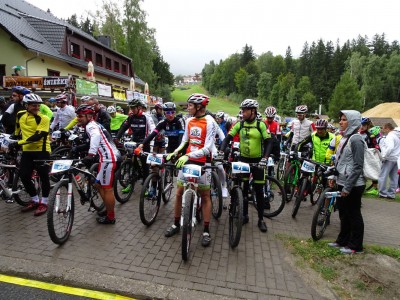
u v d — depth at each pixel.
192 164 3.42
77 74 20.52
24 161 4.16
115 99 17.97
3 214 4.20
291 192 5.60
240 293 2.71
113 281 2.75
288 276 3.04
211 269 3.07
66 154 5.74
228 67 114.19
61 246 3.35
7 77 13.19
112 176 3.89
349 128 3.52
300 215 4.95
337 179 3.70
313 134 5.36
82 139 5.50
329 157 4.77
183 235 3.03
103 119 5.67
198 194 3.77
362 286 2.93
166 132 4.97
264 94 91.25
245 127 4.17
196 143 3.68
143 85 33.22
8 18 16.80
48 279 2.76
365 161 3.42
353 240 3.56
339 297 2.76
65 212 3.48
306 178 4.96
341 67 76.88
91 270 2.90
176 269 3.02
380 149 6.96
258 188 4.16
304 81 76.31
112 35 33.25
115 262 3.08
